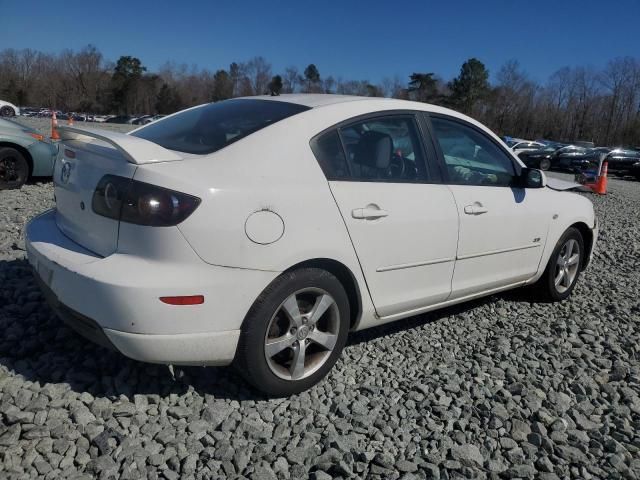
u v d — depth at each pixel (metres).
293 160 3.01
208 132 3.19
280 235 2.83
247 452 2.61
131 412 2.80
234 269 2.71
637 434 3.04
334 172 3.15
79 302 2.70
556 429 3.01
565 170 26.50
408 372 3.52
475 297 4.20
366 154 3.36
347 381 3.34
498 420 3.01
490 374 3.59
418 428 2.93
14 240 5.35
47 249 2.97
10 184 8.21
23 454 2.46
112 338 2.64
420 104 3.81
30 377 3.04
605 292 5.56
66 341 3.43
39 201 7.42
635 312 4.99
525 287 5.07
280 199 2.85
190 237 2.60
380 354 3.75
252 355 2.85
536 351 3.99
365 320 3.40
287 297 2.92
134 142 2.76
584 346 4.14
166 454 2.54
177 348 2.67
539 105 81.19
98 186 2.82
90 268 2.66
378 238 3.27
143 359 2.69
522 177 4.33
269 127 3.07
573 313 4.86
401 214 3.38
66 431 2.62
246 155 2.91
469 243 3.86
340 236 3.08
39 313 3.75
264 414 2.92
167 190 2.60
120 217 2.70
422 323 4.38
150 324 2.59
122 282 2.56
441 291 3.79
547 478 2.61
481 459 2.72
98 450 2.54
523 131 81.00
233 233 2.69
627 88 75.25
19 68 89.00
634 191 17.75
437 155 3.76
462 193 3.81
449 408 3.15
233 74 91.25
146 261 2.63
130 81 83.94
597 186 15.27
